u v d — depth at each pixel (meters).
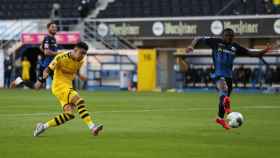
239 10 103.38
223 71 37.34
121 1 108.94
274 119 43.62
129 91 87.31
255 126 38.53
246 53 37.66
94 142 30.12
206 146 28.94
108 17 107.19
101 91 86.56
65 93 31.45
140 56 92.00
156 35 95.94
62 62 31.56
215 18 93.50
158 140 31.08
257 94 80.06
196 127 37.62
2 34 97.62
